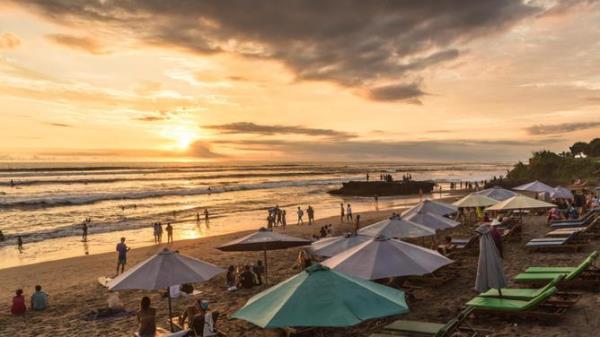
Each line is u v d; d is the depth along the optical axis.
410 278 13.59
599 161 65.56
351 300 5.84
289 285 6.28
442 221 16.50
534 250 17.16
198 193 75.81
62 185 89.44
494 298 9.95
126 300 15.30
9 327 13.02
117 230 37.22
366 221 37.44
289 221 40.72
